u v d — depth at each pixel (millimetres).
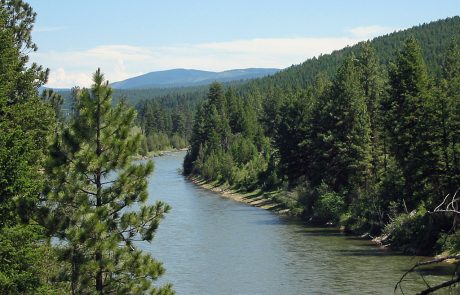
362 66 91250
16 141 19469
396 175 59500
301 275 42500
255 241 57156
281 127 89375
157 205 22078
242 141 127125
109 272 21297
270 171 101312
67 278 20719
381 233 56719
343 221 65000
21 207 19484
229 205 87750
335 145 73750
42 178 21203
